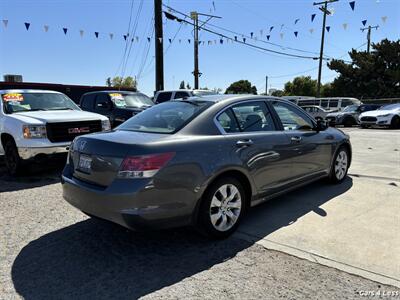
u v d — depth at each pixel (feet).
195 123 12.50
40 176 23.27
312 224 14.02
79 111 26.27
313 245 12.20
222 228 12.69
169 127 12.53
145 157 10.69
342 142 19.43
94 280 10.28
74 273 10.69
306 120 17.38
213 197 12.21
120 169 10.78
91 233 13.65
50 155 22.21
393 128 60.95
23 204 17.20
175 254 11.82
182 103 14.35
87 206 11.61
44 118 22.48
